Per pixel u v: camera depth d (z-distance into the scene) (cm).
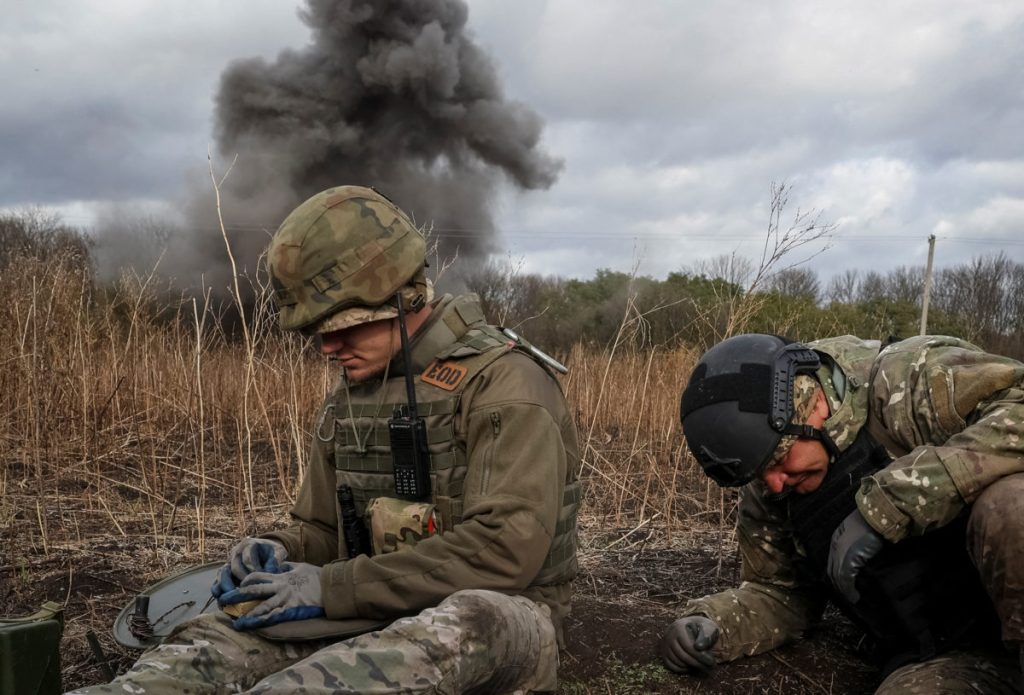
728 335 447
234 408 662
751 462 196
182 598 234
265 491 501
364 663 150
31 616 176
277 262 195
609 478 481
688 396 205
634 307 533
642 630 268
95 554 365
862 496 186
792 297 811
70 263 650
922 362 199
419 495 195
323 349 202
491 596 170
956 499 176
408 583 179
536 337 887
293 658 189
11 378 546
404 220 204
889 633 205
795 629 246
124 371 614
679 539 407
